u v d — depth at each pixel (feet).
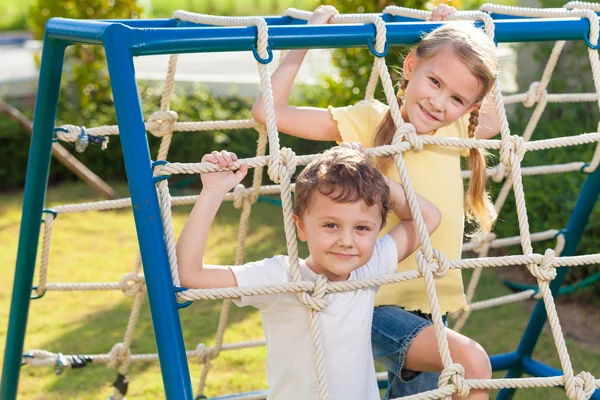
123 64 5.59
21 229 8.48
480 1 24.70
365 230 5.81
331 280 6.19
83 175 21.70
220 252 19.27
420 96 6.56
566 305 15.85
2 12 76.84
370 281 5.90
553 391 12.10
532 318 10.06
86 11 26.37
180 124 8.61
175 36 5.75
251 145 24.49
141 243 5.46
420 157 7.32
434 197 7.27
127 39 5.65
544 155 17.92
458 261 6.19
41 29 27.02
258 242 20.10
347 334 6.07
